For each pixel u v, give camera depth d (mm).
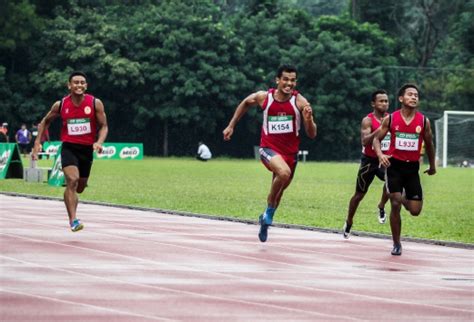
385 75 146625
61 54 134875
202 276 20547
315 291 19094
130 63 133750
